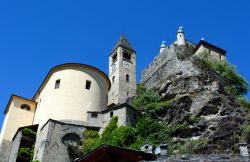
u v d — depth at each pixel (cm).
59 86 4375
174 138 4141
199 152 3581
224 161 1478
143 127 4241
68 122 4066
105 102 4575
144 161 1622
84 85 4438
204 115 4334
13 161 3716
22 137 3962
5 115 4750
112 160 1730
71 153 3703
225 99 4538
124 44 7400
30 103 4688
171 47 6053
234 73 5544
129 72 6912
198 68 5184
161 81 5591
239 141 3519
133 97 6088
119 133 3869
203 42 6556
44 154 3541
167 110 4562
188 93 4781
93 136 3962
